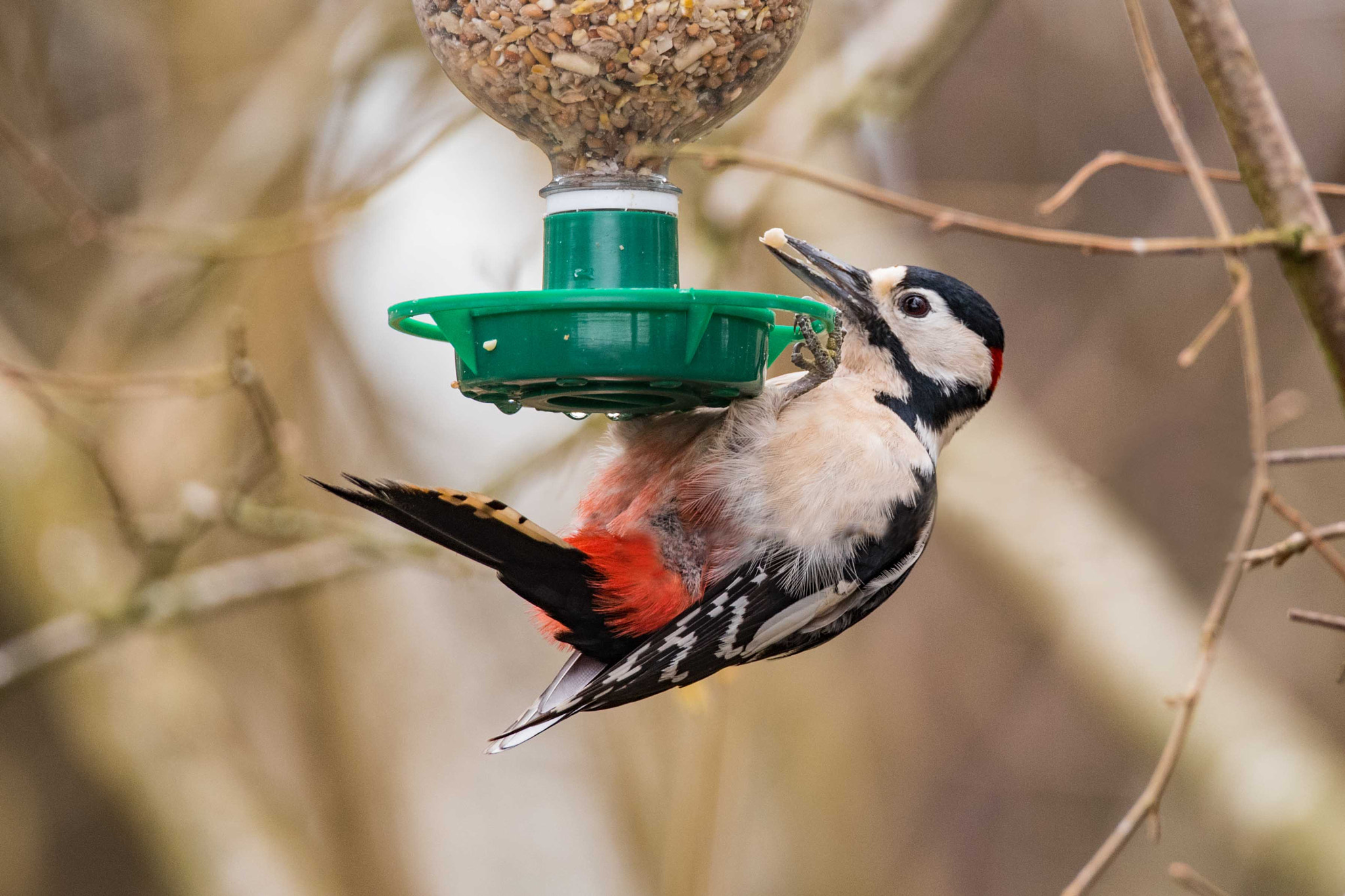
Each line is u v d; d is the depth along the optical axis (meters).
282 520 10.44
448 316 6.98
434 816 13.92
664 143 7.56
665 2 7.16
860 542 7.71
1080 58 15.04
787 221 11.52
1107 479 13.98
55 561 11.73
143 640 12.47
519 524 7.18
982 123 15.00
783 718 12.99
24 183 13.38
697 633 7.30
